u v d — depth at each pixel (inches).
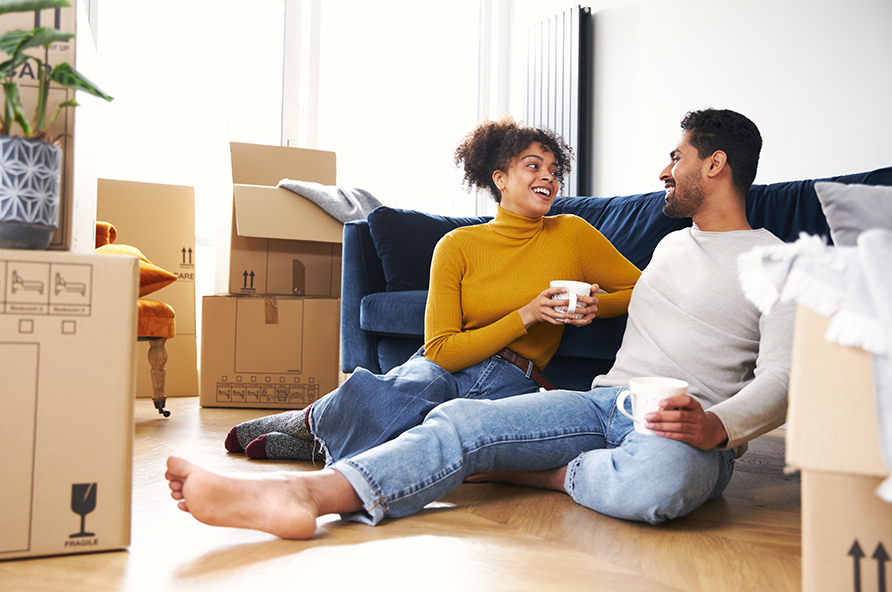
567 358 75.4
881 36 103.0
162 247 115.9
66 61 42.5
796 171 114.0
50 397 37.2
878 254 25.9
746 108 120.9
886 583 27.5
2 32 40.5
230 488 39.6
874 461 25.8
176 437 77.9
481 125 69.1
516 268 62.7
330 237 109.3
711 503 53.4
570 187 146.6
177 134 130.0
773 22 117.0
